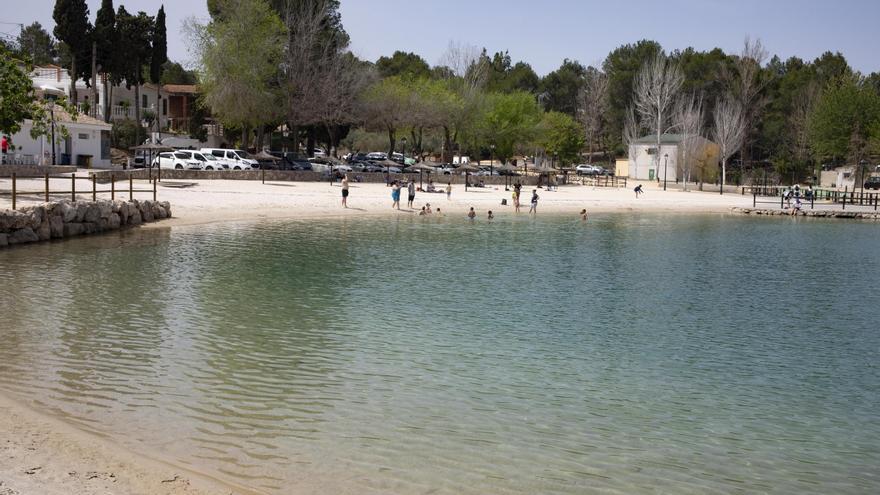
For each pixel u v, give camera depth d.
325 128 89.75
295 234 35.38
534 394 12.33
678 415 11.65
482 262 29.00
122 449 8.72
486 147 107.00
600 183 94.94
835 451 10.40
